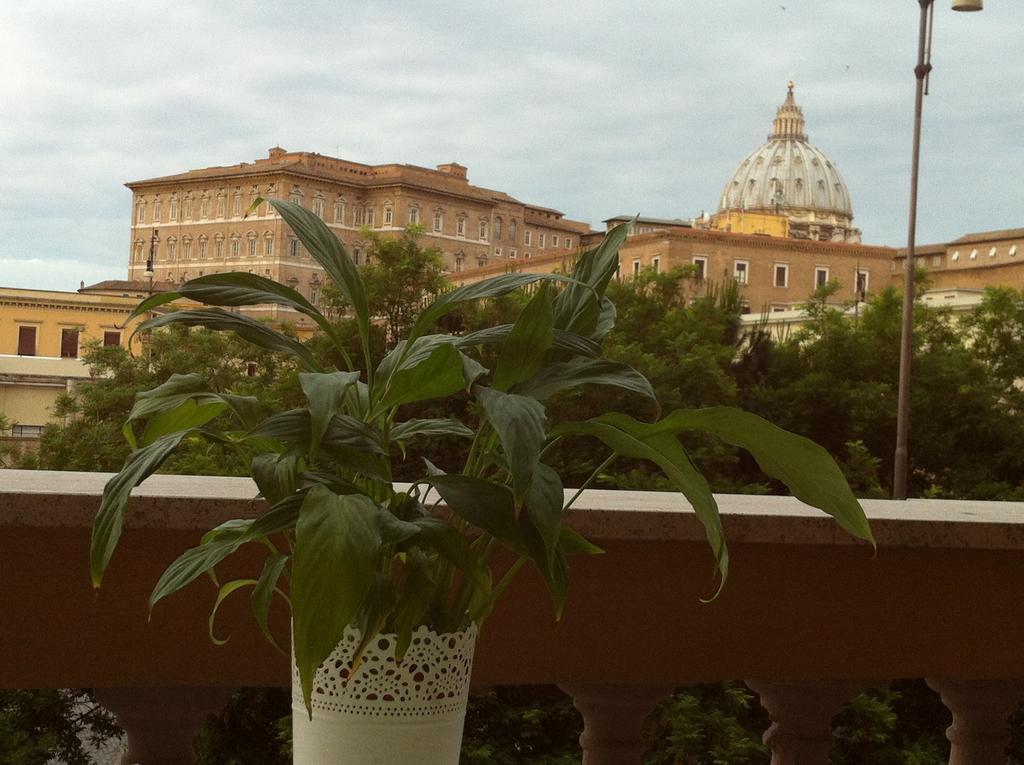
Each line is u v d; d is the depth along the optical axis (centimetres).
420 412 1741
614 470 2006
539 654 182
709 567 186
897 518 187
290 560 131
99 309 7112
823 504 118
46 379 5444
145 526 161
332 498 101
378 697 111
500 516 107
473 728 1070
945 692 200
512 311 2406
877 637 194
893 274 7900
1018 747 934
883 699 1098
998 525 190
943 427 2925
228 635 170
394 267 2714
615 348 2739
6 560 162
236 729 1017
